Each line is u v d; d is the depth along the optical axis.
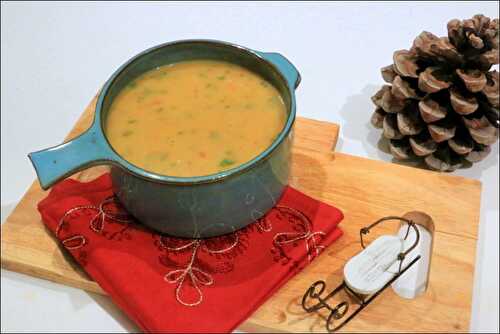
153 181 0.90
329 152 1.17
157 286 0.98
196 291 0.98
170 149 0.98
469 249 1.03
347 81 1.43
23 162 1.31
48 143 1.34
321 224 1.04
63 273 1.04
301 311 0.97
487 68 1.14
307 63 1.46
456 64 1.15
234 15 1.59
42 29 1.57
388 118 1.24
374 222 1.07
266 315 0.97
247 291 0.97
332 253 1.03
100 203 1.07
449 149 1.23
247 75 1.08
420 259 1.06
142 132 1.00
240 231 1.04
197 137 0.99
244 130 1.00
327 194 1.11
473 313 1.08
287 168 1.00
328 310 0.97
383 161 1.20
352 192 1.11
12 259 1.05
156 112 1.03
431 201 1.10
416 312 0.97
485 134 1.16
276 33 1.54
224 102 1.04
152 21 1.58
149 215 0.98
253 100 1.04
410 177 1.13
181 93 1.05
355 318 0.96
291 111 0.96
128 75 1.05
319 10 1.59
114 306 1.07
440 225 1.06
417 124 1.19
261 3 1.61
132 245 1.03
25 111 1.40
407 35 1.51
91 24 1.58
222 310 0.96
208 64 1.10
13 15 1.61
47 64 1.49
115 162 0.90
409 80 1.20
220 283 0.98
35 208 1.11
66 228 1.05
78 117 1.39
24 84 1.46
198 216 0.96
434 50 1.14
